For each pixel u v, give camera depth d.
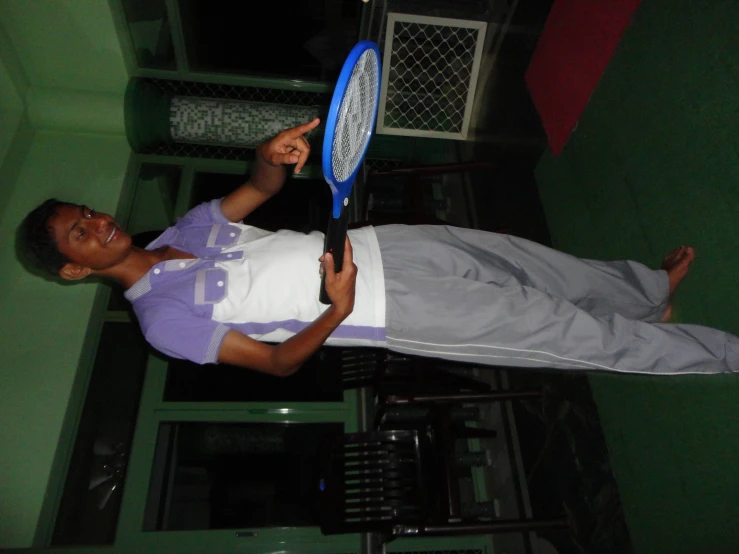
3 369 2.55
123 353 2.77
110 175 3.12
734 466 1.54
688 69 1.85
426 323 1.35
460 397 2.11
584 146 2.39
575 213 2.42
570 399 2.23
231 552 2.40
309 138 3.24
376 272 1.37
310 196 3.31
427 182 3.62
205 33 3.27
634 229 2.06
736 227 1.65
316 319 1.21
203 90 3.39
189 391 2.70
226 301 1.30
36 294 2.72
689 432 1.69
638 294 1.58
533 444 2.39
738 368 1.41
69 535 2.39
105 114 3.10
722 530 1.53
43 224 1.27
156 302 1.30
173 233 1.46
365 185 2.81
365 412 2.41
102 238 1.29
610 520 1.93
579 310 1.38
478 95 3.39
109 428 2.62
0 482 2.35
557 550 2.13
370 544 2.06
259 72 3.37
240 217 1.50
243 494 2.57
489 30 3.20
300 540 2.45
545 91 2.71
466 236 1.52
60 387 2.54
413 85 3.34
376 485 1.92
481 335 1.36
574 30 2.49
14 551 2.27
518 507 2.37
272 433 2.70
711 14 1.78
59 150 3.13
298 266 1.33
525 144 2.87
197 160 3.37
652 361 1.38
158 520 2.48
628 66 2.13
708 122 1.77
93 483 2.51
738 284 1.62
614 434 1.99
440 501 1.95
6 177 2.90
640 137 2.06
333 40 3.36
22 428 2.45
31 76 3.08
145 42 3.14
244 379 2.75
